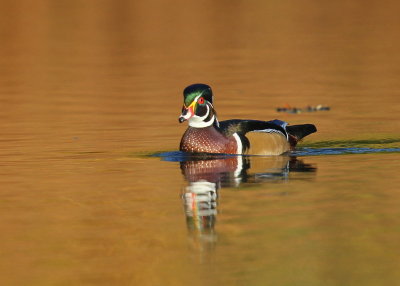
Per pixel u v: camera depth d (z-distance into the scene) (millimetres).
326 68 30156
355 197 13438
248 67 30719
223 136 17109
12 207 13109
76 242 11305
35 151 17812
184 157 16984
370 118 21375
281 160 16719
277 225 11914
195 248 10977
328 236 11367
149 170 15781
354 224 11930
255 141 17188
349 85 26766
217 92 26047
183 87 26953
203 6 47562
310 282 9711
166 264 10414
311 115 22109
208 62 31984
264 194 13711
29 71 30547
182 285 9719
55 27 40656
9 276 10094
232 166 16078
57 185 14594
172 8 46719
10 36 38562
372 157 16781
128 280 9891
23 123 21328
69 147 18219
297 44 35969
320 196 13531
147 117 22031
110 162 16594
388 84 26703
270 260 10469
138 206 13086
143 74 29641
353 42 36031
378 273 9984
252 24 41688
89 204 13242
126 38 37844
